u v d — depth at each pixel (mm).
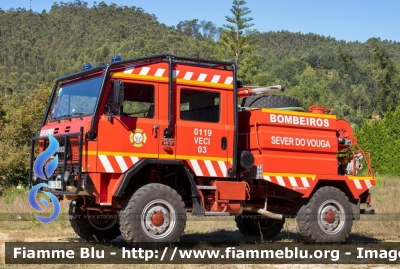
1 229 12258
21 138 22953
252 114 10422
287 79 148500
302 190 10484
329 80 146625
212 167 9852
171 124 9477
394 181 31109
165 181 10094
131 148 9164
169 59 9570
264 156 10195
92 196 9609
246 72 50969
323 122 10820
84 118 9195
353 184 11031
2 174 21344
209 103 9961
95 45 175875
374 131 39688
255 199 11219
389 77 64875
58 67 159000
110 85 9156
